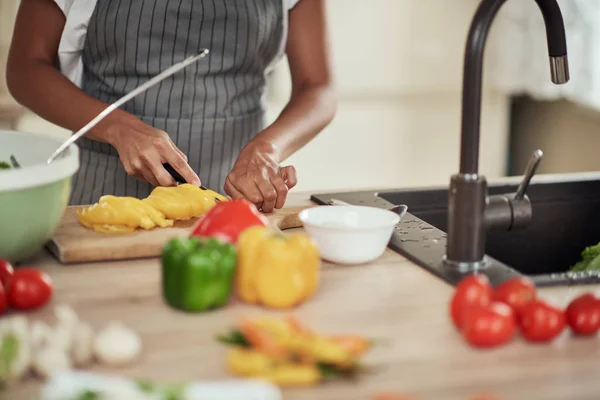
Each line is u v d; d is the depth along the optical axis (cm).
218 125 195
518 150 403
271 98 344
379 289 124
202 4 188
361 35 351
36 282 114
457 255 130
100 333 100
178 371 97
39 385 94
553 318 104
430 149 374
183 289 113
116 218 142
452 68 364
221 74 194
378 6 350
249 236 117
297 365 94
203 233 129
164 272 115
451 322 111
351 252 132
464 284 109
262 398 86
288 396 92
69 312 102
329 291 122
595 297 108
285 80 342
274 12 197
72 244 136
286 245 115
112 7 188
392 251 141
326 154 363
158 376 96
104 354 98
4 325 99
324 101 196
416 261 135
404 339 106
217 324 111
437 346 104
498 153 382
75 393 85
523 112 399
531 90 363
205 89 192
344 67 353
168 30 188
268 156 169
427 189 179
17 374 94
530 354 102
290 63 206
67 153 143
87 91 199
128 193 192
